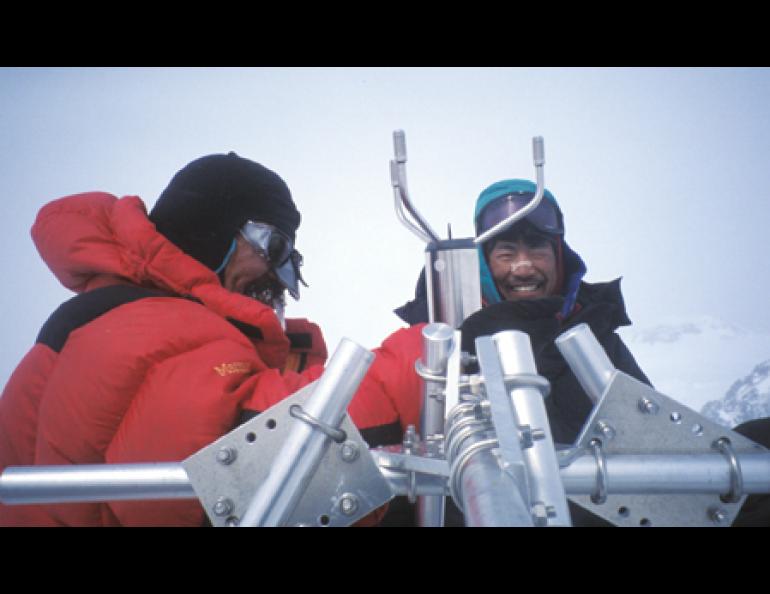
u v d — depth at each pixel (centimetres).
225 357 74
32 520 74
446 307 50
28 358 88
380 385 79
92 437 72
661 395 32
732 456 31
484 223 130
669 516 33
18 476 31
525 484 21
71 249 98
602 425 32
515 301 94
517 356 29
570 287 140
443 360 34
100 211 105
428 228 51
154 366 73
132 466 32
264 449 33
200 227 113
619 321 126
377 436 75
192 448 66
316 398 31
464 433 26
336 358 32
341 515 32
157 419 68
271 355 112
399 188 50
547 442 26
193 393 68
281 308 138
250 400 70
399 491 33
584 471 31
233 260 122
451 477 24
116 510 67
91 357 74
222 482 32
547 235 128
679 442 32
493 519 18
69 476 31
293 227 130
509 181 132
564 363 95
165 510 66
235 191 118
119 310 83
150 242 99
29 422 84
